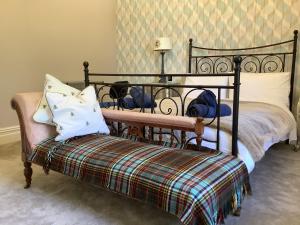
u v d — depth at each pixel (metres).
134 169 1.55
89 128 2.12
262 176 2.39
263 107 2.68
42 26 3.86
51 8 3.95
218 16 3.73
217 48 3.80
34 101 2.20
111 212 1.85
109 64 4.91
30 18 3.72
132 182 1.52
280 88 3.05
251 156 1.90
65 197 2.06
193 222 1.28
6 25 3.48
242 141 1.88
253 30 3.48
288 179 2.33
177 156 1.65
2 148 3.31
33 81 3.83
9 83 3.57
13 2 3.52
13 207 1.92
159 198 1.40
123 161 1.64
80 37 4.38
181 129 1.87
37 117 2.10
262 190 2.13
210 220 1.32
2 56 3.47
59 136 2.00
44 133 2.16
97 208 1.90
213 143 1.90
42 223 1.72
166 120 1.91
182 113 2.09
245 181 1.69
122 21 4.83
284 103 3.03
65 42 4.17
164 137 2.16
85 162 1.75
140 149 1.79
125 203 1.97
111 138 2.06
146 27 4.52
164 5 4.24
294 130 2.91
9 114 3.61
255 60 3.52
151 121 1.99
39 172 2.55
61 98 2.04
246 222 1.70
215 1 3.73
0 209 1.89
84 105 2.11
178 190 1.35
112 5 4.82
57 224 1.71
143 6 4.49
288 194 2.07
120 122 2.25
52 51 4.02
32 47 3.78
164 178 1.43
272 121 2.40
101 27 4.69
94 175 1.69
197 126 1.78
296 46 3.17
